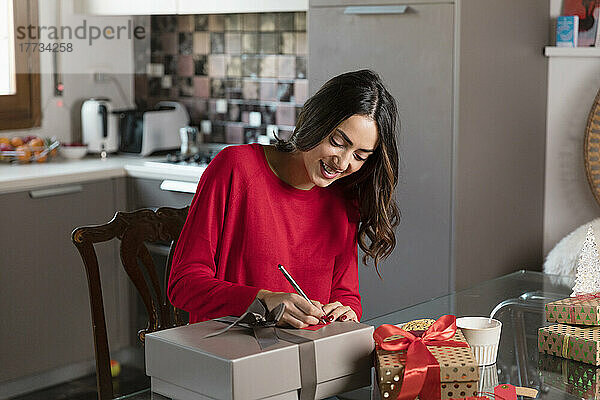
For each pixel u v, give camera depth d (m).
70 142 4.11
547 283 2.04
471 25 2.82
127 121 4.00
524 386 1.35
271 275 1.73
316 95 1.59
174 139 4.12
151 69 4.38
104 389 2.02
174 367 1.27
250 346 1.25
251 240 1.72
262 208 1.72
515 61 3.11
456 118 2.81
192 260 1.66
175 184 3.55
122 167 3.71
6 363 3.36
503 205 3.13
